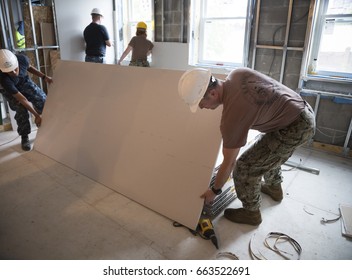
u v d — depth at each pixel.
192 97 1.44
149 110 2.26
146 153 2.20
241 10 3.84
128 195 2.26
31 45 3.98
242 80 1.46
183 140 2.01
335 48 3.11
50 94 3.18
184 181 1.96
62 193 2.33
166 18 4.47
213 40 4.26
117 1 5.05
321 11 3.08
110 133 2.48
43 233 1.88
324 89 3.22
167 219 2.02
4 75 2.73
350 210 2.12
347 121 3.14
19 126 3.11
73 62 3.04
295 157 3.09
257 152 1.74
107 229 1.92
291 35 3.30
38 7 3.99
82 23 4.62
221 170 1.59
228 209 2.05
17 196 2.28
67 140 2.83
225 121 1.42
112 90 2.57
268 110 1.50
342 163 2.96
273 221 2.03
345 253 1.74
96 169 2.52
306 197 2.32
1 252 1.71
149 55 4.77
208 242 1.81
